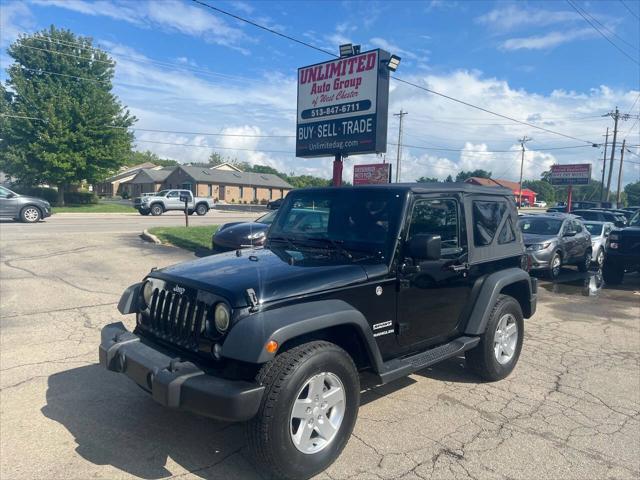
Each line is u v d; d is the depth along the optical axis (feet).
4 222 71.10
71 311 23.67
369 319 12.39
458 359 18.99
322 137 43.45
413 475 10.94
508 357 17.08
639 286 38.88
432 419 13.71
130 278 31.40
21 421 12.96
